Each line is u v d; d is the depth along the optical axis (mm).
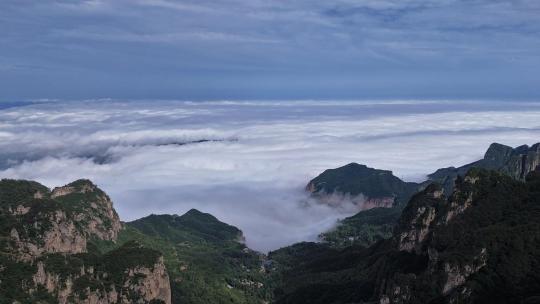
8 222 149750
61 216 162000
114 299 149375
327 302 185500
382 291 157125
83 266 148000
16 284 128000
